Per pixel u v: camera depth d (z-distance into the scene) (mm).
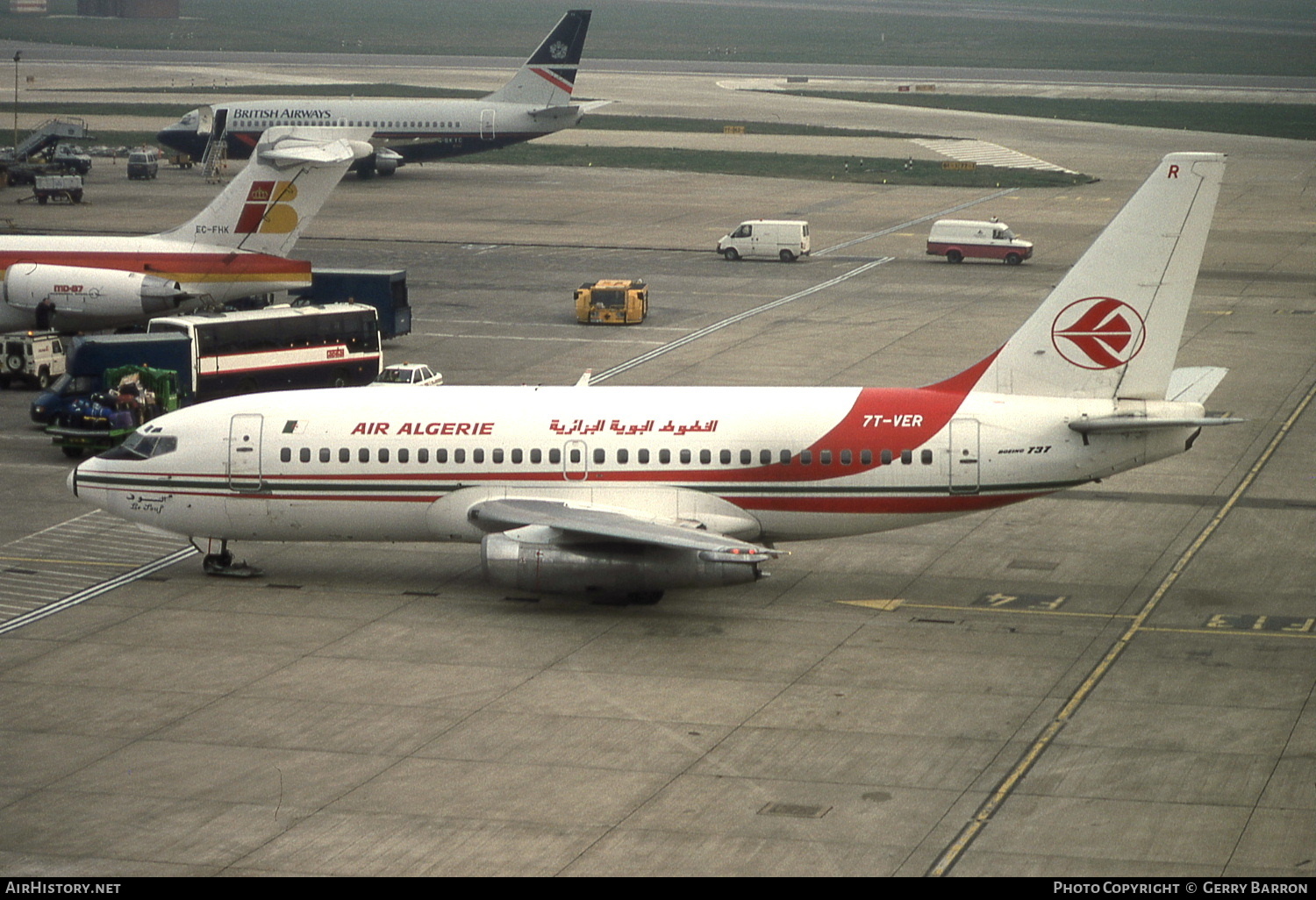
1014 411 88812
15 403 143250
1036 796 62344
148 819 60438
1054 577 94062
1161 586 92062
